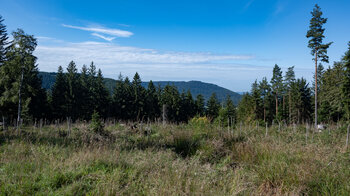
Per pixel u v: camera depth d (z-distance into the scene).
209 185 3.72
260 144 6.12
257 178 4.14
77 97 44.94
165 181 3.74
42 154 5.27
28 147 5.91
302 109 45.31
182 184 3.69
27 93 24.42
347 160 5.00
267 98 50.84
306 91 45.78
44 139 7.06
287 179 3.92
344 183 3.73
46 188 3.45
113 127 10.77
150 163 4.72
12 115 28.08
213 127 9.40
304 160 4.73
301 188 3.63
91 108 46.59
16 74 22.14
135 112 49.25
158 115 51.75
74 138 7.30
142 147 6.52
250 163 5.04
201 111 57.47
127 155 5.41
